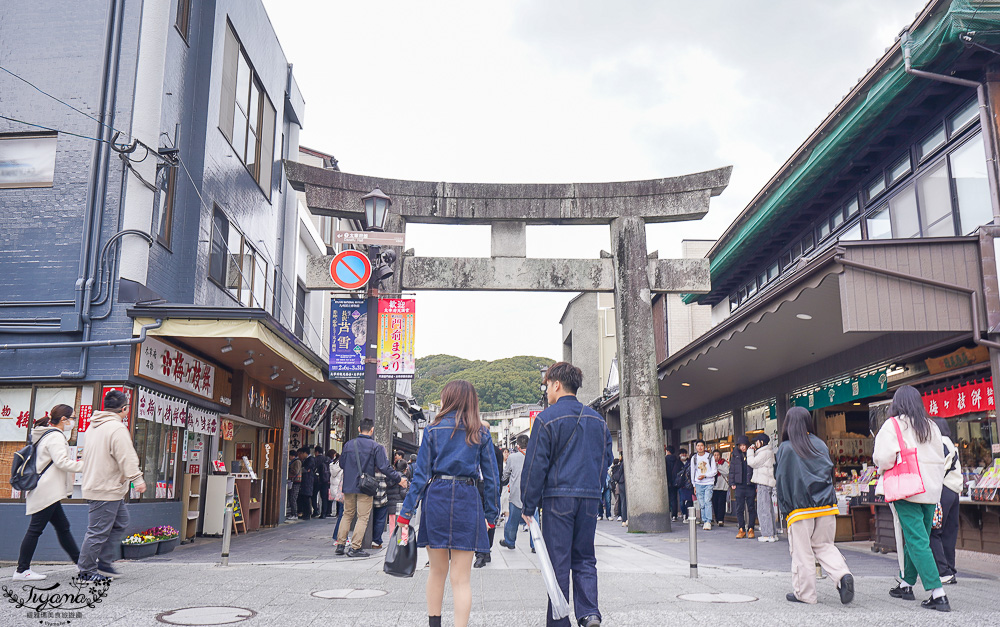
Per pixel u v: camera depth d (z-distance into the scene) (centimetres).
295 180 1392
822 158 1283
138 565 841
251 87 1516
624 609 570
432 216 1445
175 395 1089
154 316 961
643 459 1416
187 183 1191
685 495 1830
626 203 1480
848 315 841
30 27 1038
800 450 611
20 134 1014
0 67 1027
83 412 945
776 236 1677
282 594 642
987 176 973
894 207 1215
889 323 843
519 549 1145
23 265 982
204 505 1313
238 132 1420
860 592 656
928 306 851
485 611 572
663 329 2692
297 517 1900
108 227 988
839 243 853
